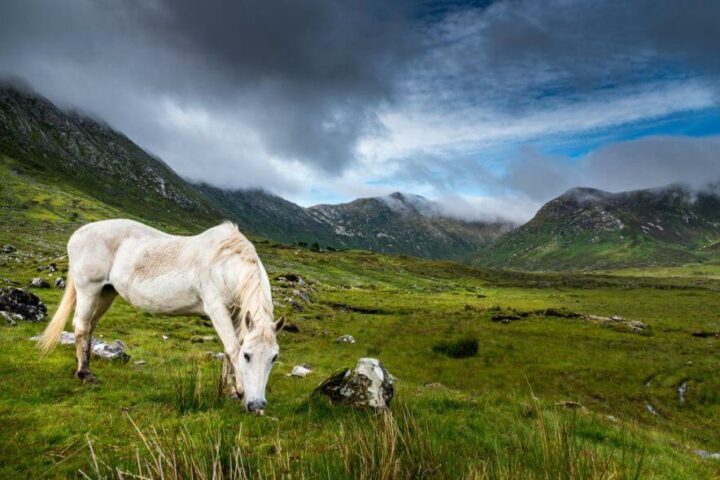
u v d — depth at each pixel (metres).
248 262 7.50
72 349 11.60
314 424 7.41
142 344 16.41
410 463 5.30
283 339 28.98
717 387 24.80
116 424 6.73
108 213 158.12
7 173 172.12
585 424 9.82
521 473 5.09
